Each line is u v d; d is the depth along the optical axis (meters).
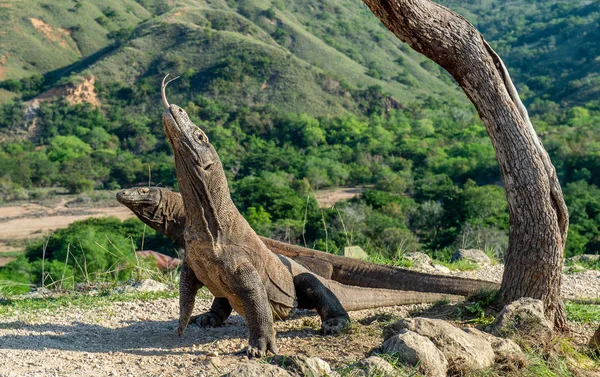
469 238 34.66
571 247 39.50
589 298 8.75
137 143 115.62
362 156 97.06
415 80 175.88
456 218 47.84
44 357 5.84
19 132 124.88
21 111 127.56
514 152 6.45
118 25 163.25
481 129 119.44
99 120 124.88
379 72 175.25
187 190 5.76
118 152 109.38
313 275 6.99
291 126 118.06
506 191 6.62
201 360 5.76
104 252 24.39
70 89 132.62
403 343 4.98
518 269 6.61
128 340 6.70
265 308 5.94
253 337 5.88
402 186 77.12
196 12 163.62
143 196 7.14
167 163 93.56
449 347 5.15
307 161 88.56
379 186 78.25
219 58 142.62
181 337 6.83
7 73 140.12
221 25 161.38
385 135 114.94
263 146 112.69
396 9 6.22
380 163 95.31
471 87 6.51
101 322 7.62
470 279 8.15
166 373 5.31
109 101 133.75
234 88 136.12
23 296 9.78
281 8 192.62
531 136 6.46
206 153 5.67
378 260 11.38
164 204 7.25
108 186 92.31
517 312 5.92
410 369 4.85
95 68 140.62
